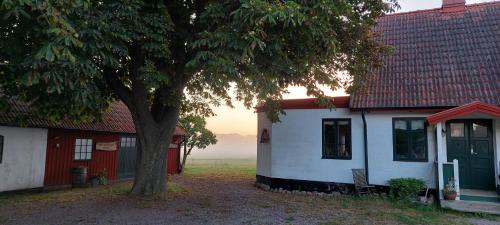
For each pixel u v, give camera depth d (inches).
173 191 494.6
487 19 545.6
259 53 306.2
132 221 331.0
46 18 217.2
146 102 448.1
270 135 565.3
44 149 536.4
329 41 315.6
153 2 330.3
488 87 435.8
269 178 557.3
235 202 435.5
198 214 363.6
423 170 453.7
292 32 304.0
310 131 530.3
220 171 931.3
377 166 478.0
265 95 356.8
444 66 487.5
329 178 509.4
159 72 326.6
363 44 437.4
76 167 576.4
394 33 579.8
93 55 267.6
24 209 384.2
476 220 352.5
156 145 465.7
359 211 386.6
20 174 500.4
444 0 595.2
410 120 466.9
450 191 396.8
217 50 295.7
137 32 306.0
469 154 446.6
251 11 264.2
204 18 323.6
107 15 278.4
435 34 550.3
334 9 305.3
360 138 494.6
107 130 628.4
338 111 512.7
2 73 311.1
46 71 234.4
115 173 673.0
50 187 542.0
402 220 344.8
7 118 472.7
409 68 504.1
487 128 442.6
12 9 211.2
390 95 472.4
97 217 345.7
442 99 438.3
